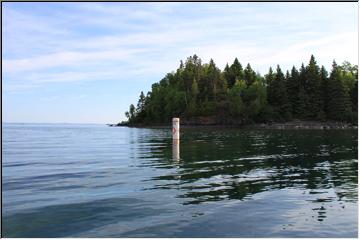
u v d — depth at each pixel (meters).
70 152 23.02
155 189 10.30
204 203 8.67
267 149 24.05
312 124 95.31
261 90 109.38
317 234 6.57
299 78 106.88
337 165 15.76
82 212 7.94
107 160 17.84
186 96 130.62
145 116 153.50
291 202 8.79
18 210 8.10
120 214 7.77
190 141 33.62
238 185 10.91
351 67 130.88
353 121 96.06
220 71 134.25
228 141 33.56
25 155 20.98
